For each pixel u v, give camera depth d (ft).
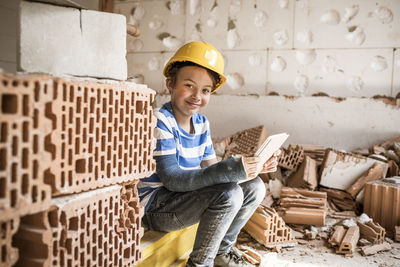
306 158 11.61
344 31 14.32
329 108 14.14
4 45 8.57
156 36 17.19
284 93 15.24
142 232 5.01
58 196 3.77
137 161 4.60
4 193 3.00
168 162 5.60
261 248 7.96
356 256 7.80
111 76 4.82
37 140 3.23
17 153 3.06
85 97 3.75
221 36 16.06
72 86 3.57
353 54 14.25
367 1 13.94
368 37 14.03
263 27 15.38
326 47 14.57
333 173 11.17
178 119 6.33
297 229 9.13
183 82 6.01
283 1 15.02
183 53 6.09
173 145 5.74
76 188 3.73
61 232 3.73
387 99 13.46
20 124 3.06
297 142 14.61
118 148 4.27
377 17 13.88
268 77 15.42
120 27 4.82
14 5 8.53
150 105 4.80
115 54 4.81
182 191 5.62
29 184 3.19
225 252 6.46
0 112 2.89
